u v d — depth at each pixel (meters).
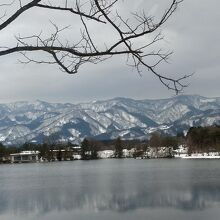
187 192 65.25
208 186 73.19
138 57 5.97
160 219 43.97
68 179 104.81
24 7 5.79
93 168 159.12
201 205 51.59
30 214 50.12
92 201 59.25
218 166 140.88
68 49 5.89
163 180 89.88
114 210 51.03
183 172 114.12
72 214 49.34
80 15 5.91
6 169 179.12
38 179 108.38
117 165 180.25
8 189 82.19
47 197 66.00
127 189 73.75
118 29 5.90
